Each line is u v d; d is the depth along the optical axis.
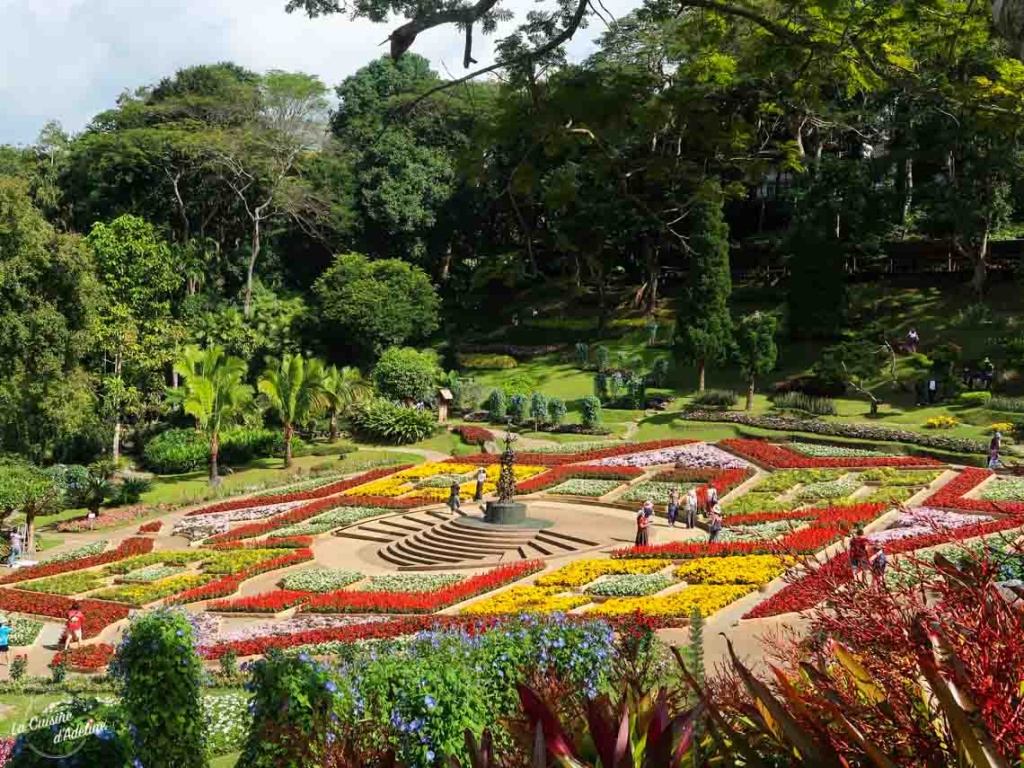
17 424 48.78
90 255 50.94
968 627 4.14
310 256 85.81
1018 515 5.00
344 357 75.62
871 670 4.42
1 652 27.69
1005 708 3.72
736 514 38.25
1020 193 59.50
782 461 46.12
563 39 9.97
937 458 45.69
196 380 54.53
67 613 31.25
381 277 74.81
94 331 52.84
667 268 79.06
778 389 59.25
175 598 32.56
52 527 48.19
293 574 35.75
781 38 10.24
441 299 81.81
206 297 74.12
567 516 40.94
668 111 10.89
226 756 16.61
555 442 57.69
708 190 11.85
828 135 61.78
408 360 68.56
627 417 59.78
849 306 65.75
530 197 12.33
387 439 62.56
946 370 54.78
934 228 63.09
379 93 90.44
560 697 6.68
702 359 61.06
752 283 74.69
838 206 61.94
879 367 58.41
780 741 4.31
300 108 77.38
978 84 10.45
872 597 4.55
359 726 9.90
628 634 13.97
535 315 78.94
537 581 30.64
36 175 73.31
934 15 10.00
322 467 56.78
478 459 53.91
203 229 77.75
